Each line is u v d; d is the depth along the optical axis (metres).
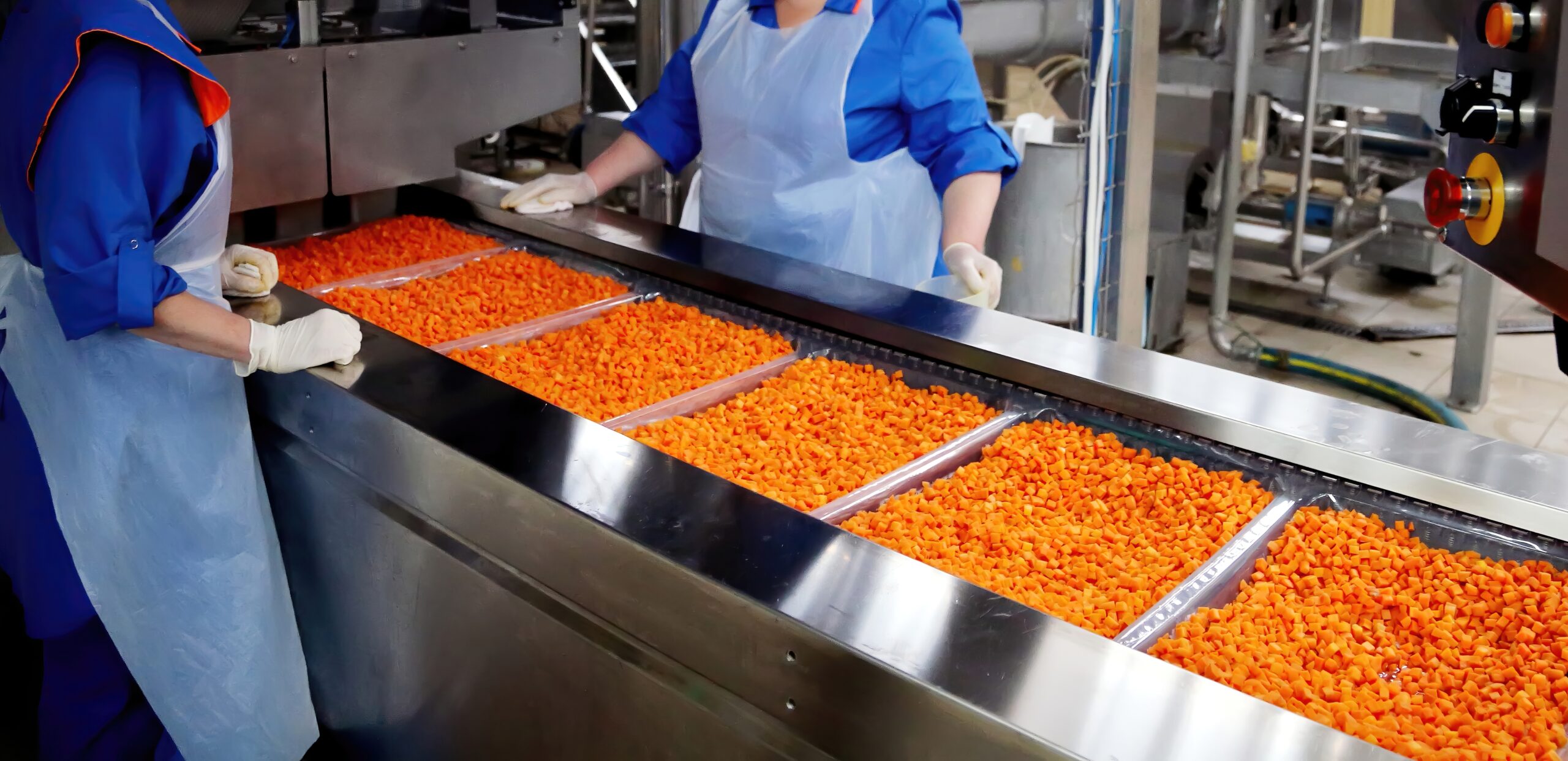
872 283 2.26
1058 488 1.69
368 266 2.57
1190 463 1.71
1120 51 3.11
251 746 2.14
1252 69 4.30
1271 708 1.12
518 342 2.25
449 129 2.74
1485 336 4.06
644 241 2.53
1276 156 5.25
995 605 1.29
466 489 1.67
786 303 2.22
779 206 2.71
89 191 1.63
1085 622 1.36
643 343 2.19
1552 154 1.02
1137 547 1.56
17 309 1.86
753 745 1.39
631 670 1.51
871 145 2.66
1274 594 1.44
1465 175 1.24
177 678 2.04
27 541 1.99
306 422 1.98
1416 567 1.46
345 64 2.52
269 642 2.11
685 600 1.39
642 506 1.50
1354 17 4.51
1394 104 4.11
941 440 1.83
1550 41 1.04
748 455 1.79
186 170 1.74
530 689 1.71
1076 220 3.32
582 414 1.89
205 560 1.99
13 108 1.69
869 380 2.04
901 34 2.56
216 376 1.94
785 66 2.62
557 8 2.86
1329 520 1.56
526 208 2.73
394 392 1.84
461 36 2.69
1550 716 1.21
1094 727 1.10
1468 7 1.22
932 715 1.17
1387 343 4.73
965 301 2.33
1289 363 4.30
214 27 2.50
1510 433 4.04
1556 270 1.02
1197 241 5.49
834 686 1.26
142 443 1.89
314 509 2.06
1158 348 4.56
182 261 1.86
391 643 1.99
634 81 5.55
